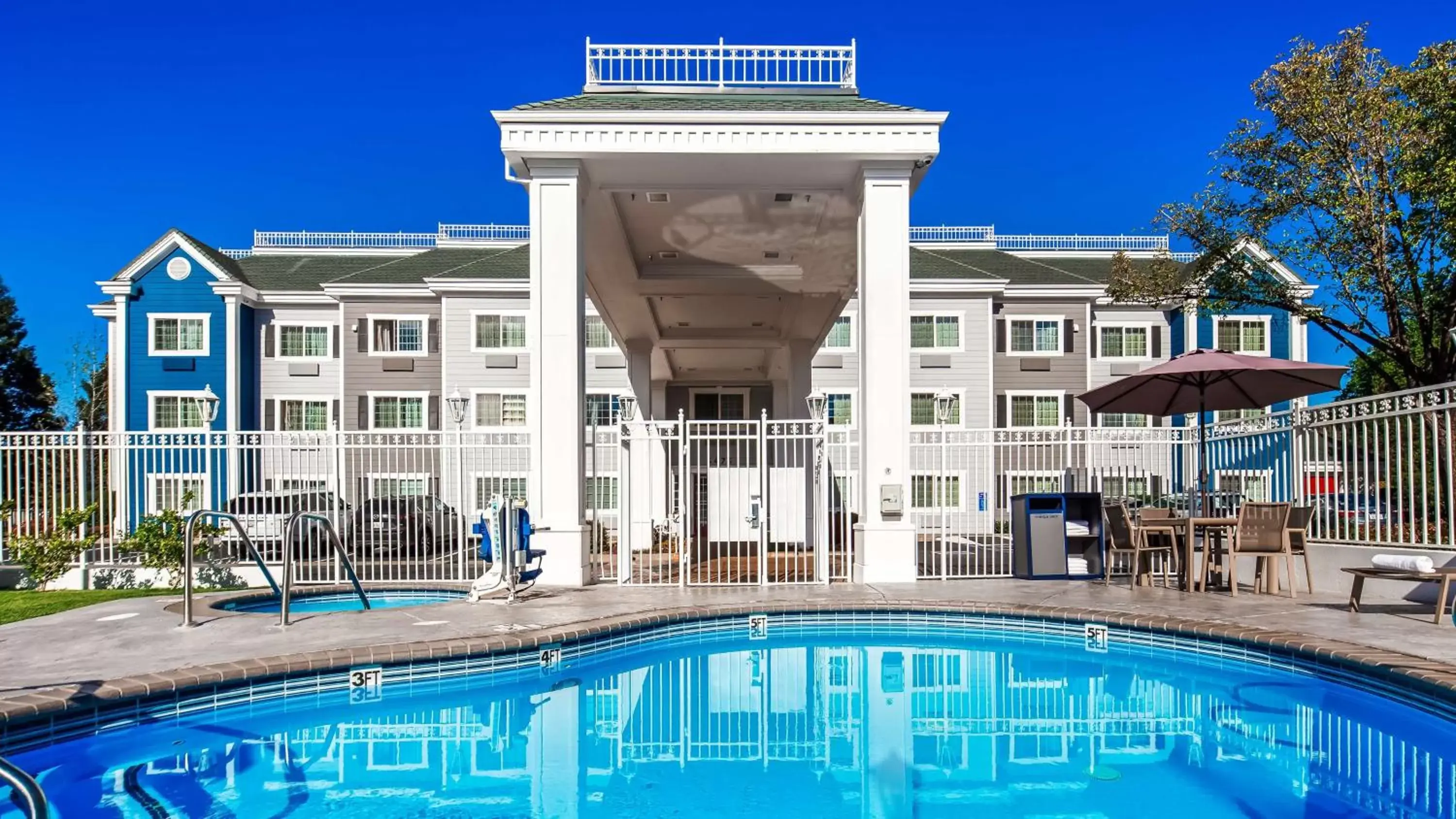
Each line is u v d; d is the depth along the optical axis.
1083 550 11.91
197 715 5.94
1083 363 30.22
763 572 10.43
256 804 4.54
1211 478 12.28
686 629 8.52
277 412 30.48
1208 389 11.19
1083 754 5.22
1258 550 9.33
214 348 30.02
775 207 12.33
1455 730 5.21
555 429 10.18
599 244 13.58
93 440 12.04
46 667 6.18
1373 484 9.12
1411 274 15.30
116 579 11.77
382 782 4.91
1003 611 8.63
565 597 9.42
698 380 27.19
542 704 6.52
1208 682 6.89
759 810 4.42
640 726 5.96
